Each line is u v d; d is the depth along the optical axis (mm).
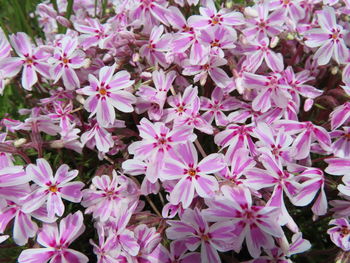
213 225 95
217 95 130
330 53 130
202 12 131
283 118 128
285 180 101
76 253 103
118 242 108
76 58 128
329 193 123
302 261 130
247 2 169
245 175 102
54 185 107
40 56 132
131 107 119
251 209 94
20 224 105
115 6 185
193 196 101
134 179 125
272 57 129
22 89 169
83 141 127
